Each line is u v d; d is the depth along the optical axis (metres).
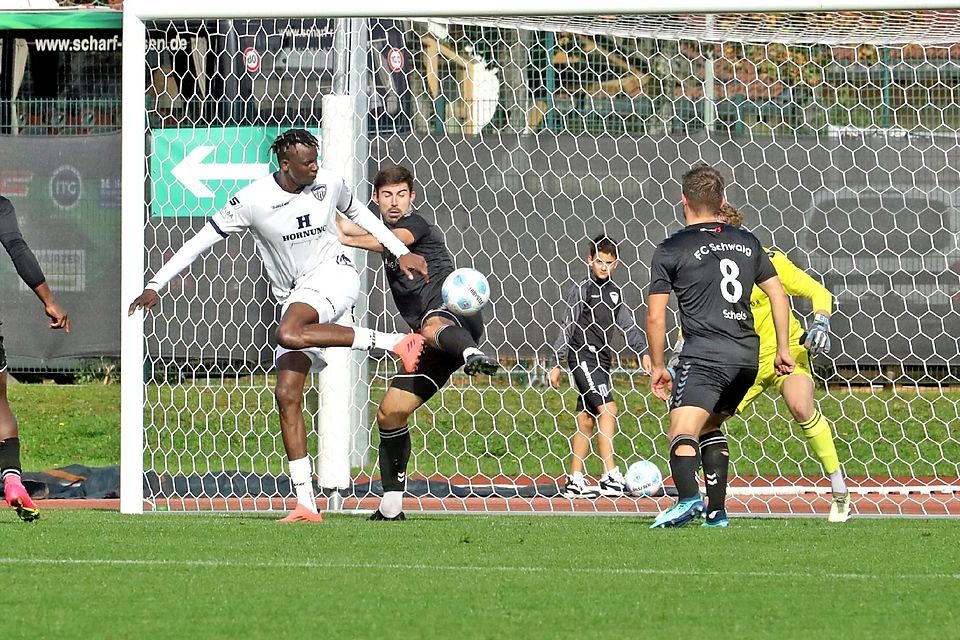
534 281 44.50
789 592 18.72
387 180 30.20
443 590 18.66
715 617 16.72
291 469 29.91
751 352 27.47
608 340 40.06
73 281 46.66
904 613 17.09
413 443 47.47
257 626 15.94
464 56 47.22
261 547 23.81
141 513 33.34
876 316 44.22
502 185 44.44
